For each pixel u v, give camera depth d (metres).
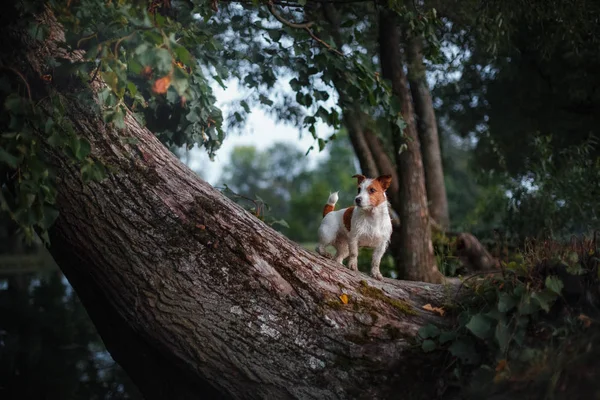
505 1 5.94
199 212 3.97
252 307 3.85
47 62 3.75
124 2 3.63
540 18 6.11
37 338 8.67
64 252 4.13
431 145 8.93
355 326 3.90
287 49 5.30
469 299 4.10
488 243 8.48
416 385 3.71
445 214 8.95
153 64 3.11
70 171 3.79
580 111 9.98
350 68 5.18
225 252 3.92
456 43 7.84
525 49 9.20
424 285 4.47
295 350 3.81
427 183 8.96
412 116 7.55
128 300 3.93
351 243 4.93
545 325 3.60
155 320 3.87
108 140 3.87
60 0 3.47
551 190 7.57
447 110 11.33
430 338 3.82
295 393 3.77
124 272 3.88
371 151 8.80
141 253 3.85
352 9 7.28
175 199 3.96
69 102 3.79
